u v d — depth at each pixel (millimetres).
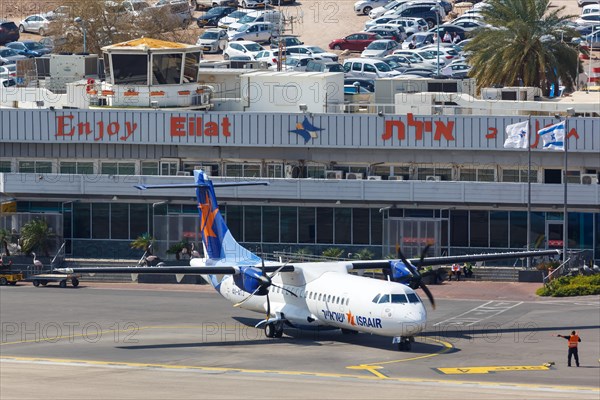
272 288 192375
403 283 182250
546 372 158375
